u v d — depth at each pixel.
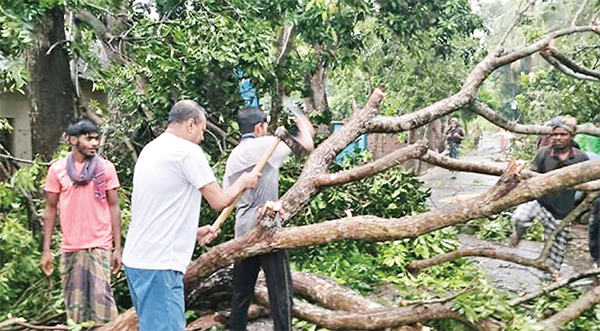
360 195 6.89
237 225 4.08
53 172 4.13
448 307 3.81
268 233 3.91
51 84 6.73
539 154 5.44
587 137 7.73
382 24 10.23
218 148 7.27
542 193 3.71
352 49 10.17
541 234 7.91
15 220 4.81
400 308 3.96
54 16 6.68
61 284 4.57
